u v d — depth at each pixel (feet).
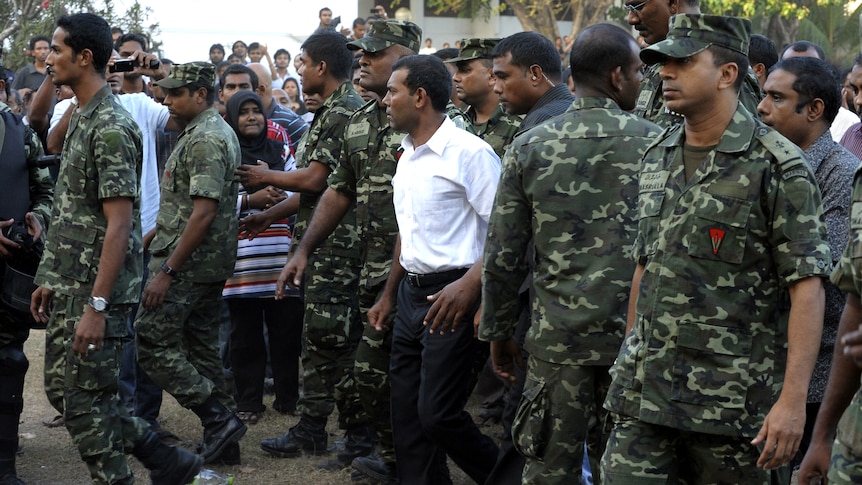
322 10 48.83
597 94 10.87
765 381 8.91
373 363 14.75
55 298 13.28
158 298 15.79
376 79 14.73
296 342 19.52
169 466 13.85
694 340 8.93
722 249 8.87
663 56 8.98
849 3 59.21
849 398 8.40
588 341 10.55
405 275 13.79
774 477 9.35
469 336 12.91
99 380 13.12
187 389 16.22
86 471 16.55
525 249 11.17
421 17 78.43
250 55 37.42
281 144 20.07
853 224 8.16
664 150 9.44
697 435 9.19
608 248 10.55
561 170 10.66
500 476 13.19
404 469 13.93
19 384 15.08
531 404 10.92
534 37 13.35
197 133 16.25
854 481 7.70
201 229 15.88
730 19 8.91
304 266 15.08
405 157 13.29
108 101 13.32
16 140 14.96
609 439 9.63
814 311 8.60
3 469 14.98
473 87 16.57
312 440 16.97
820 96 12.31
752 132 8.93
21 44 39.88
